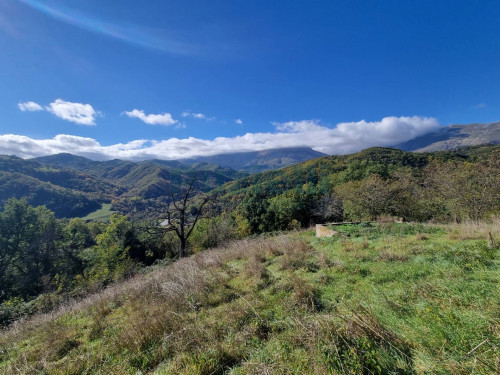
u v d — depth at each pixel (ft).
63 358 10.33
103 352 9.55
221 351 7.56
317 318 7.84
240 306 10.96
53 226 82.28
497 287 8.15
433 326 6.58
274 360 6.69
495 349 5.15
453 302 7.75
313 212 91.35
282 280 13.65
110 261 75.00
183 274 17.92
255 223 103.40
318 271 14.25
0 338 15.78
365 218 57.26
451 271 10.32
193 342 8.57
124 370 8.01
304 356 6.47
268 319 9.62
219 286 14.40
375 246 18.08
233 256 23.40
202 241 74.74
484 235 16.02
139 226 59.52
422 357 5.70
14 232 72.74
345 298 10.13
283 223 96.78
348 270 13.32
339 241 22.00
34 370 9.39
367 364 5.55
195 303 12.52
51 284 67.15
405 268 11.93
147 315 12.33
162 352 8.37
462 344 5.72
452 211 46.09
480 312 6.77
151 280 19.92
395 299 9.02
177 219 60.95
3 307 27.17
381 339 6.52
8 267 72.08
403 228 23.98
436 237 18.37
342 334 6.79
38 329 15.35
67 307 21.67
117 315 14.48
